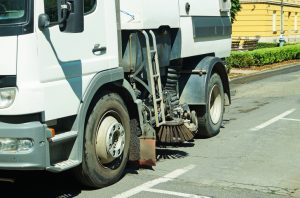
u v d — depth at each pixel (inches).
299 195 236.1
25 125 198.4
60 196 235.1
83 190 242.7
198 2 339.3
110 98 244.5
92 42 232.5
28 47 197.9
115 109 248.1
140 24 268.8
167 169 279.1
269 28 1761.8
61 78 213.9
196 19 335.6
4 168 200.8
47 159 204.1
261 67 1013.8
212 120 361.7
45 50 205.5
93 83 229.8
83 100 224.8
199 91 338.3
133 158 267.9
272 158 303.4
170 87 322.0
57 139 210.1
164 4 293.3
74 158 222.1
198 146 335.6
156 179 260.1
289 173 271.9
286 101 545.3
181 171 274.8
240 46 1285.7
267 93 622.8
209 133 356.8
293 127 397.4
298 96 583.8
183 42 317.1
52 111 209.2
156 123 279.0
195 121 335.6
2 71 197.8
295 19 2065.7
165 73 317.1
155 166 284.8
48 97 206.7
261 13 1720.0
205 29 347.9
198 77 340.5
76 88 221.8
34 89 199.2
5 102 198.4
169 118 302.8
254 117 446.3
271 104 526.0
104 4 241.1
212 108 368.8
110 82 244.4
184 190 241.9
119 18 251.8
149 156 271.1
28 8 198.7
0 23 198.7
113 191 240.7
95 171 237.0
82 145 224.8
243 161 296.5
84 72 226.8
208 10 356.8
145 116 269.1
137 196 233.3
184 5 318.3
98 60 236.1
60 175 267.3
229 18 400.8
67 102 217.0
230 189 243.8
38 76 201.9
